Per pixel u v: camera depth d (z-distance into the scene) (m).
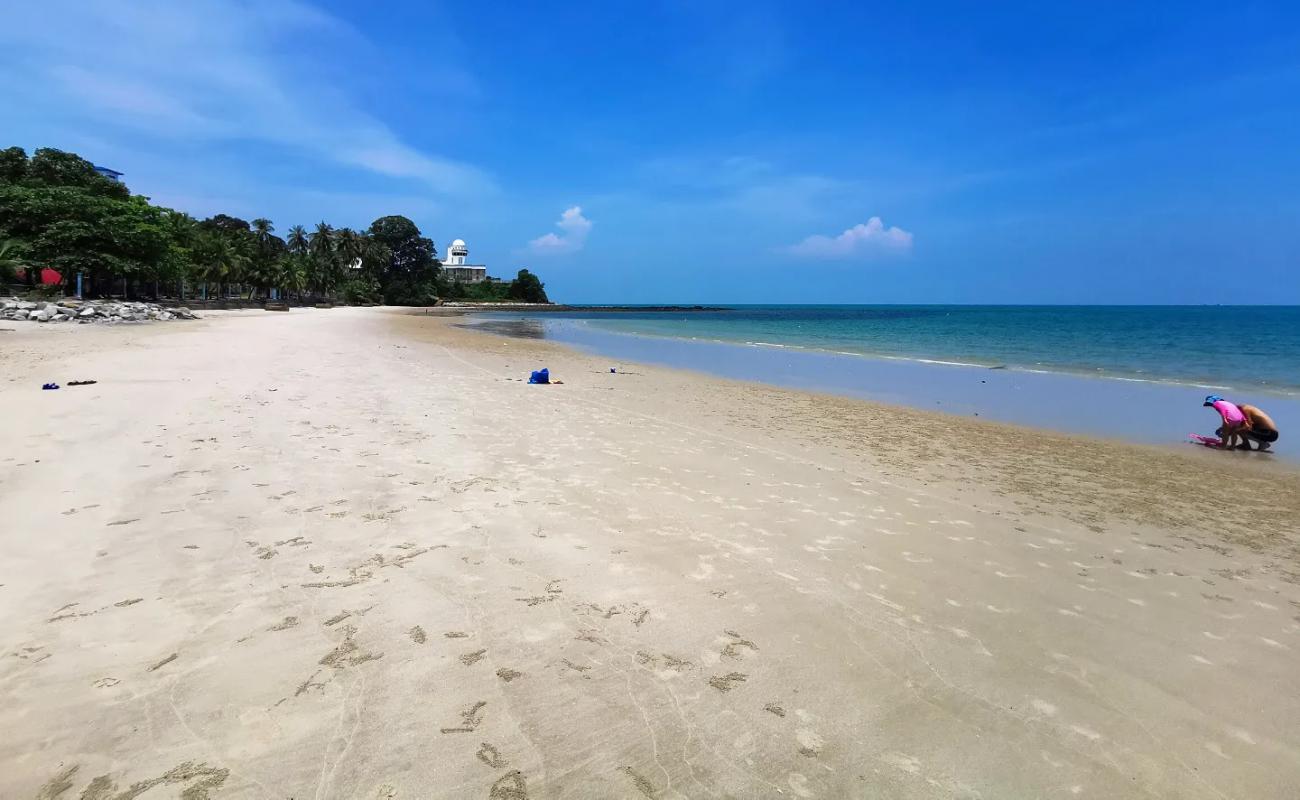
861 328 53.94
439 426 8.93
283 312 57.88
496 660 3.28
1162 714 3.13
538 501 5.83
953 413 13.02
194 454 6.79
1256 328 51.31
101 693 2.87
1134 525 6.15
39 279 39.81
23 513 4.92
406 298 109.44
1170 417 12.84
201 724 2.70
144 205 49.53
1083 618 4.09
